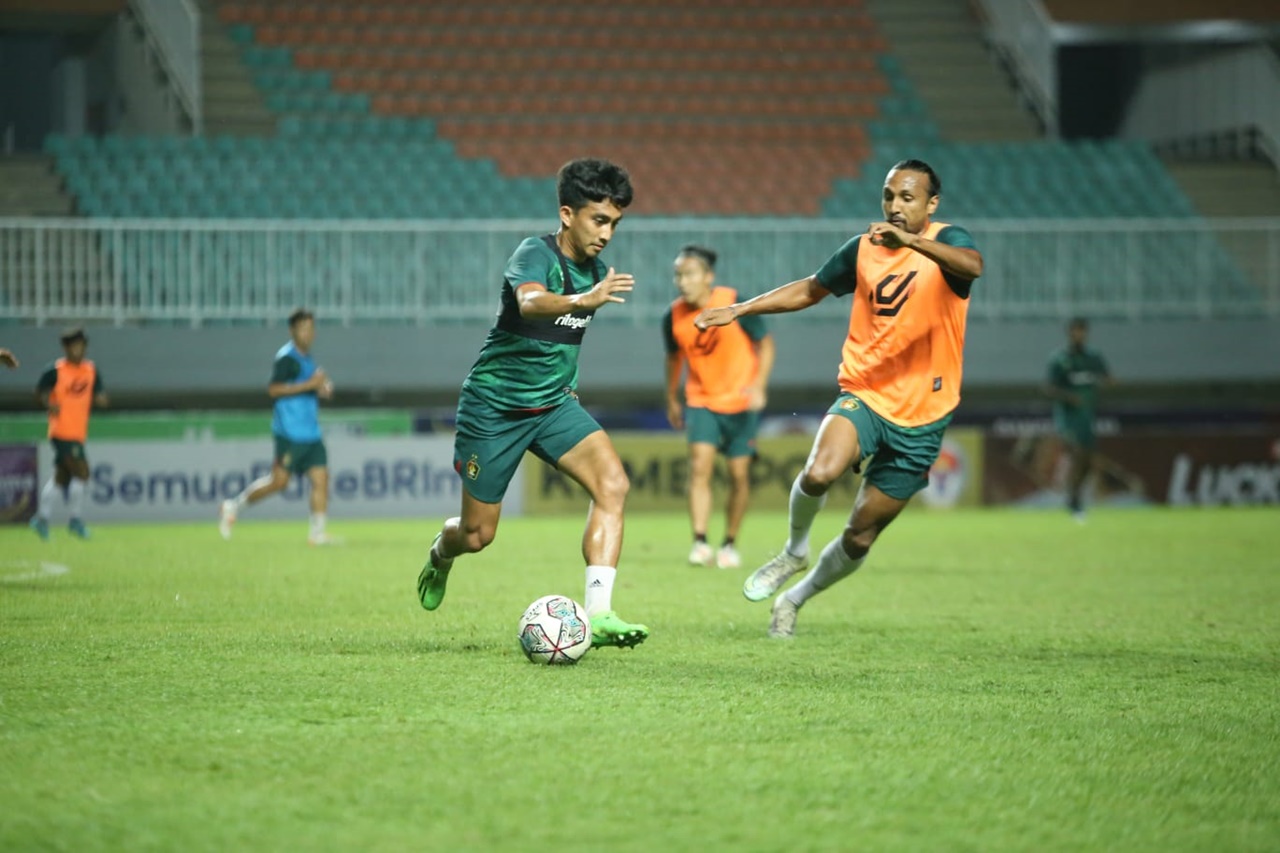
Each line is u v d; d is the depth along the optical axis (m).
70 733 9.15
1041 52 57.78
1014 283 48.06
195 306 42.31
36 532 33.38
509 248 45.97
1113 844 6.96
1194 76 60.25
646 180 52.66
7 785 7.85
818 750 8.80
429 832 6.99
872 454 13.28
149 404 43.72
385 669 11.73
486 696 10.47
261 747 8.76
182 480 39.12
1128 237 48.22
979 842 6.95
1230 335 48.19
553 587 19.38
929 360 13.12
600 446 12.28
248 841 6.84
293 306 43.94
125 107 53.38
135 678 11.25
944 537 31.53
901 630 15.02
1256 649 13.67
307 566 23.12
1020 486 44.44
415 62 55.47
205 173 48.31
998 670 12.14
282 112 52.62
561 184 11.70
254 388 43.16
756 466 43.00
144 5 51.06
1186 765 8.55
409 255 45.34
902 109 57.34
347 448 40.09
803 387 47.00
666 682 11.18
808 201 53.12
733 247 46.97
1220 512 42.03
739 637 14.20
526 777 8.05
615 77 56.56
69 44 56.31
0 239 42.16
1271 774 8.34
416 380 44.12
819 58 58.66
